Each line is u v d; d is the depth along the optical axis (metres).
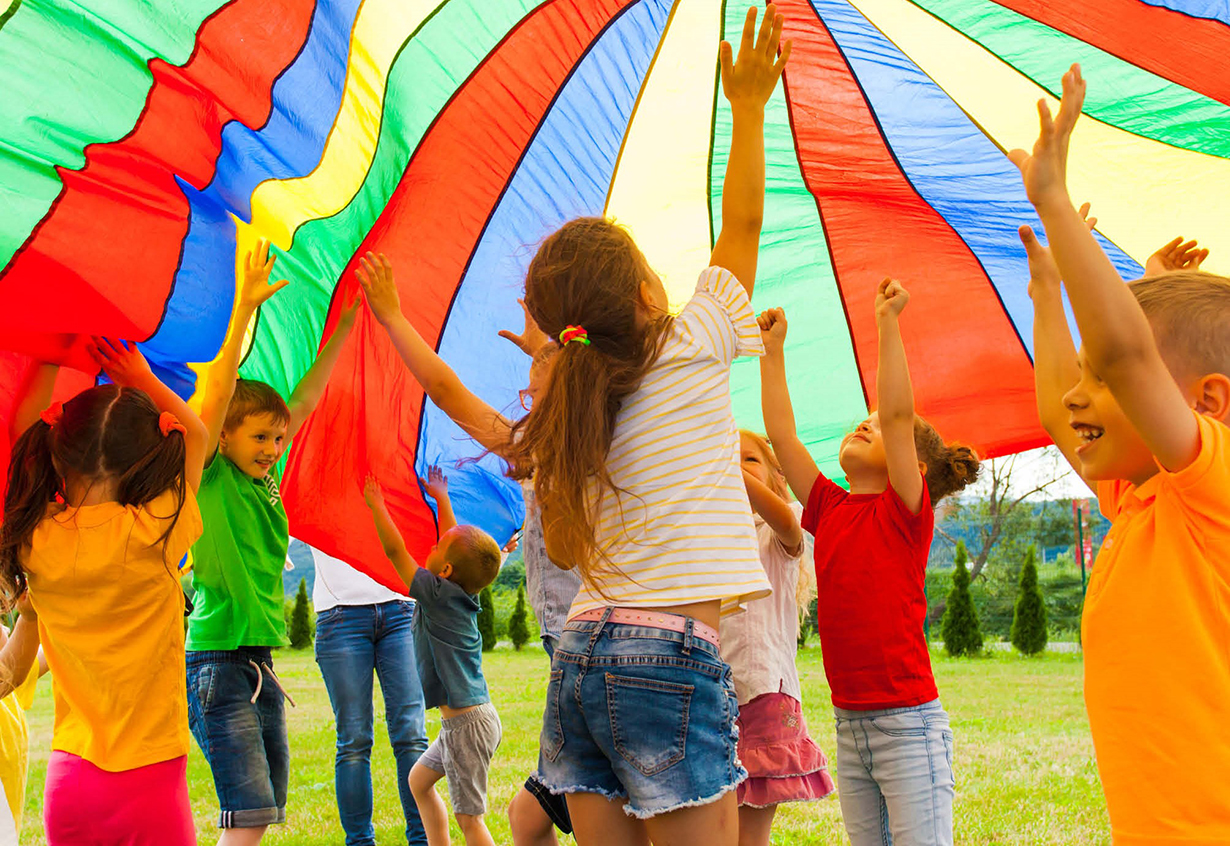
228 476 3.15
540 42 3.00
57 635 2.41
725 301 1.99
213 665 3.06
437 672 3.64
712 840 1.74
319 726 7.23
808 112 3.27
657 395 1.86
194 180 2.44
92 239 2.31
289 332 3.07
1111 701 1.58
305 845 4.20
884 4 2.90
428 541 3.55
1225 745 1.46
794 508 3.46
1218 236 3.32
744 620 2.99
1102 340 1.46
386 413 3.37
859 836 2.70
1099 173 3.26
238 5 2.40
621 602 1.79
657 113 3.32
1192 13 2.64
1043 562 20.55
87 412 2.46
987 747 6.12
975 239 3.50
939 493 3.20
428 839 3.81
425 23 2.78
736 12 3.00
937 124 3.24
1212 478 1.48
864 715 2.68
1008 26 2.88
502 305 3.47
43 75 2.20
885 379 2.68
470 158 3.19
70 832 2.35
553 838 2.77
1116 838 1.54
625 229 2.03
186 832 2.43
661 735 1.72
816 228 3.59
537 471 1.88
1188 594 1.51
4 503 2.47
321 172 2.76
